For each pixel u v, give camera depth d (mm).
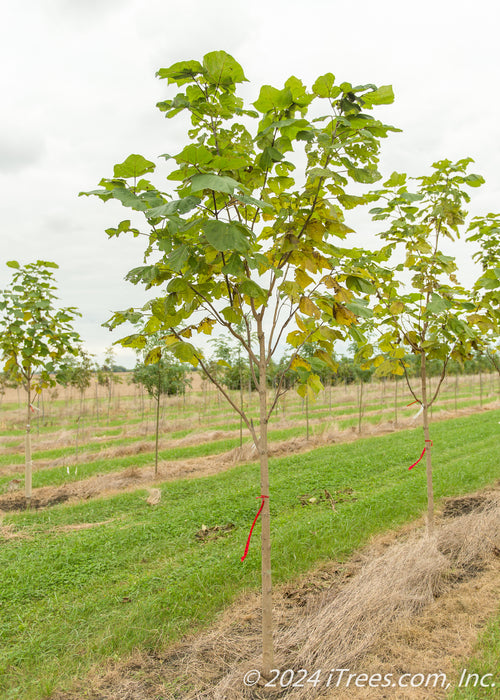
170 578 4289
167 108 2801
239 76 2564
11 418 20188
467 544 4547
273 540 4906
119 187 2555
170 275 2998
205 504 6570
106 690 2928
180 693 2879
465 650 3090
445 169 4359
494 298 4809
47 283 7320
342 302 3033
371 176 2637
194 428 15695
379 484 7410
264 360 3076
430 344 4266
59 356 7562
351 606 3400
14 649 3344
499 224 4863
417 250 4441
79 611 3812
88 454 11695
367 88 2545
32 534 5934
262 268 3014
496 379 33031
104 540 5336
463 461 8398
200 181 1968
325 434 12539
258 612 3719
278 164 2850
